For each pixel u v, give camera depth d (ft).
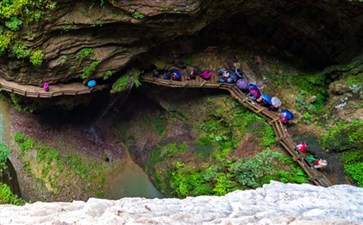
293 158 36.88
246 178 36.99
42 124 46.75
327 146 36.42
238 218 13.11
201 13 36.76
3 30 35.47
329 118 38.27
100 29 37.42
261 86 42.09
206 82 42.09
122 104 49.57
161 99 45.98
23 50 36.55
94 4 35.19
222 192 37.58
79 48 38.22
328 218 12.78
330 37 41.19
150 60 42.14
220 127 43.57
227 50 43.32
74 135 48.39
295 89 41.60
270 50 44.24
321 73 41.39
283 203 15.02
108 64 40.34
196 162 43.57
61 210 14.21
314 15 39.45
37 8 34.19
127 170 48.91
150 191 46.98
